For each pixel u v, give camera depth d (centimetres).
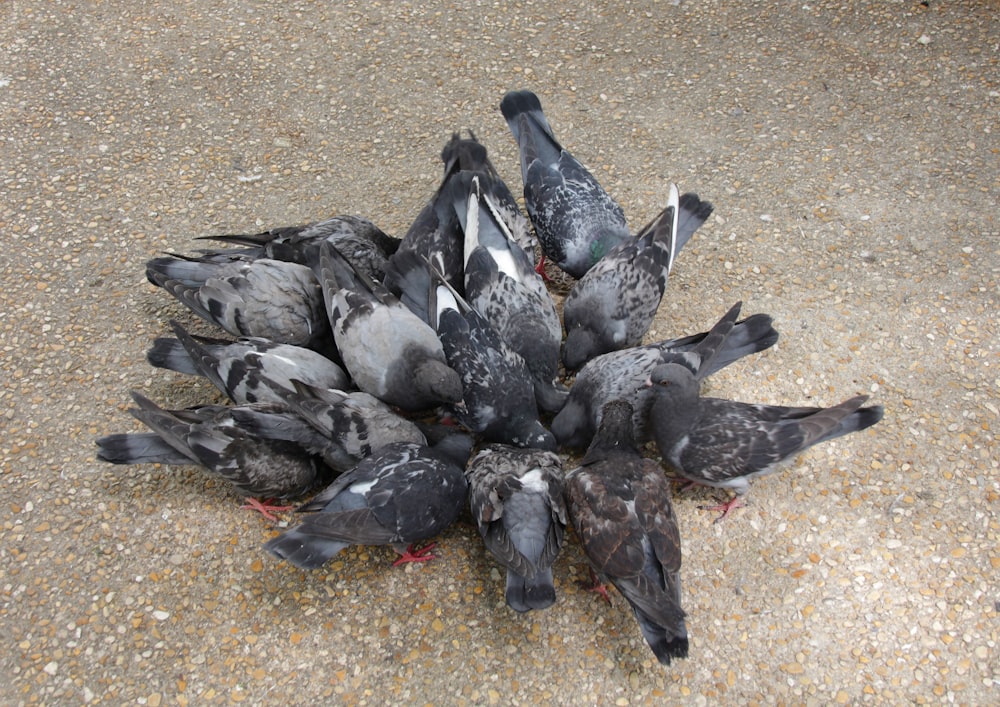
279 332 108
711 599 92
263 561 94
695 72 154
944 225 129
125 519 97
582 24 163
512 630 89
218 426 92
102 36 158
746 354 106
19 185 133
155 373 111
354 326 104
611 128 145
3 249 124
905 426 106
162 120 144
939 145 140
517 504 89
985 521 98
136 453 94
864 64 154
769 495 100
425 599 92
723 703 85
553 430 104
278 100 149
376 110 148
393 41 160
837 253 126
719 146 142
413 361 102
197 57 155
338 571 93
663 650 81
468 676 86
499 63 156
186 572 93
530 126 132
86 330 115
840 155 139
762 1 166
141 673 86
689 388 96
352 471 93
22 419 105
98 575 92
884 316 118
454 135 127
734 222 130
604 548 85
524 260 116
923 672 87
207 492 99
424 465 93
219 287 106
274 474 95
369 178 138
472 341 105
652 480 92
